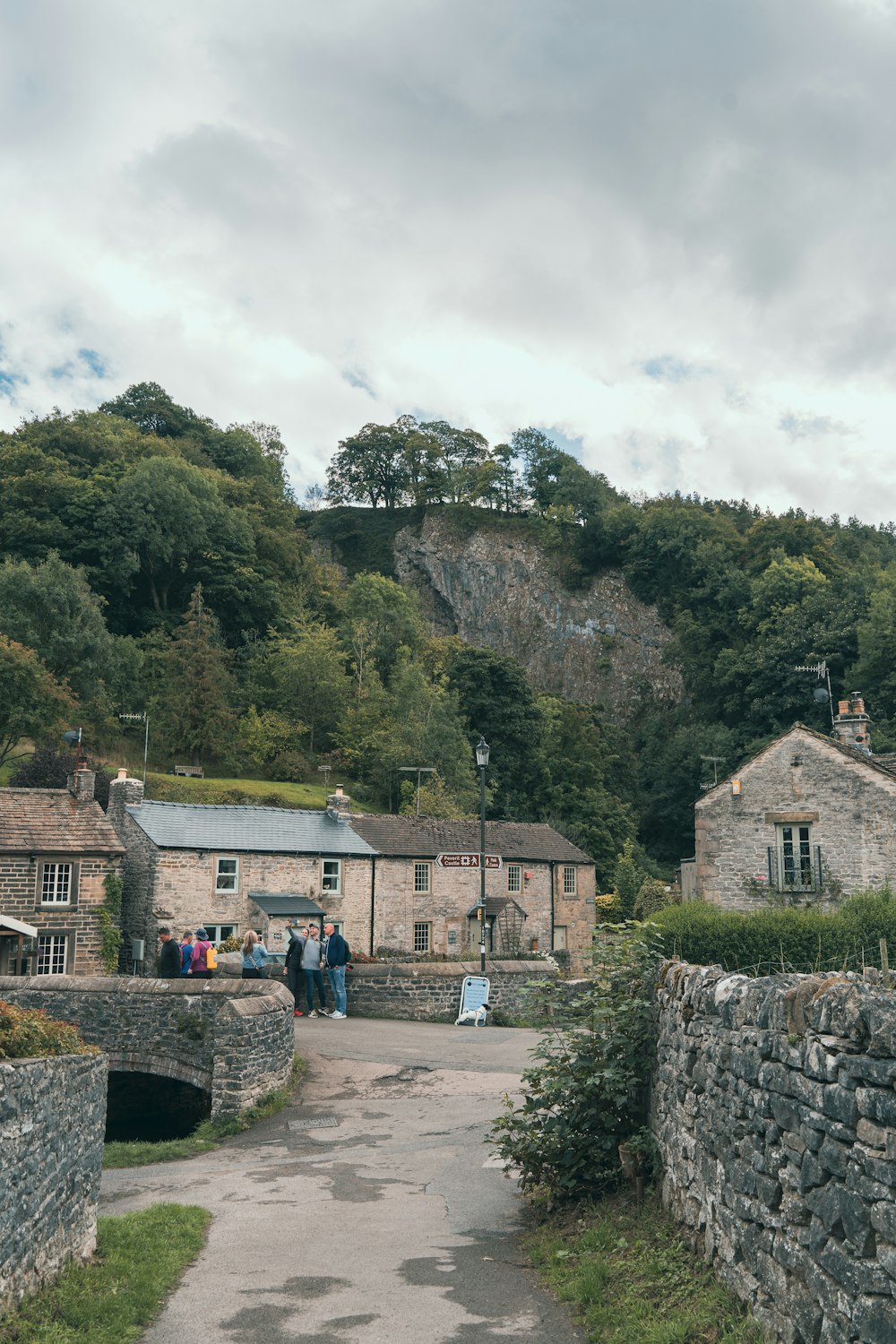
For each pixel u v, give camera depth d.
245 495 108.69
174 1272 7.95
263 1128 14.01
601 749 88.25
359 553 144.38
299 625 89.88
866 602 90.25
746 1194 6.13
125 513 86.62
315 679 79.38
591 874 48.31
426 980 22.62
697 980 7.75
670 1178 8.08
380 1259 8.31
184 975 20.83
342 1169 11.55
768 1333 5.54
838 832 22.36
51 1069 7.06
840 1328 4.73
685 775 87.75
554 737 83.81
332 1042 18.95
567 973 40.69
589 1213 8.83
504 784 77.81
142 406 127.19
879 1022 4.55
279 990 16.55
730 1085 6.55
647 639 119.75
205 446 126.81
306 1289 7.59
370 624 96.31
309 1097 15.45
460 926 40.66
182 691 69.75
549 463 147.88
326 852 36.34
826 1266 4.92
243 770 70.12
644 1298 6.72
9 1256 6.16
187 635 76.19
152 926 31.89
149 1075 20.95
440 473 148.88
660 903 49.38
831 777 22.59
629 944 9.93
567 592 128.00
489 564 134.38
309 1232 9.12
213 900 33.28
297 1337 6.66
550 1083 9.55
